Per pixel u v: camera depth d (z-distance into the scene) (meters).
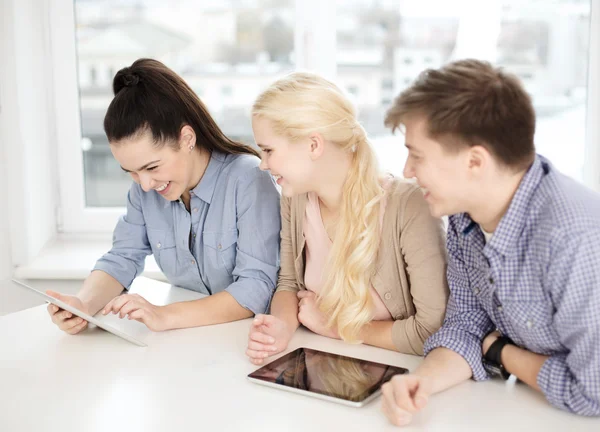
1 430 0.95
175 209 1.50
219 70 2.28
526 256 0.98
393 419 0.94
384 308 1.28
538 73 2.17
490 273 1.03
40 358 1.19
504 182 0.99
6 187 2.04
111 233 2.32
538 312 0.99
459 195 1.00
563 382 0.96
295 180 1.23
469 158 0.97
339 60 2.22
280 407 1.00
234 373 1.11
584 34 2.13
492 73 0.98
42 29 2.20
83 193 2.31
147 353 1.20
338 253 1.24
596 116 2.11
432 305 1.18
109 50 2.27
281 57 2.26
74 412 1.00
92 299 1.42
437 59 2.21
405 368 1.11
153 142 1.31
